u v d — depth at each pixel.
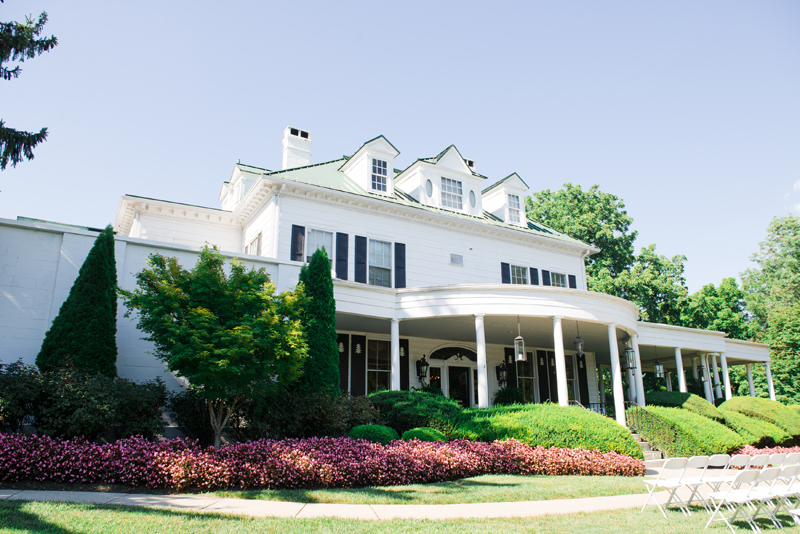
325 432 11.48
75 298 10.37
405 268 19.12
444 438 12.38
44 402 8.81
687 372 32.72
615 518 7.47
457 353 20.72
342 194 17.95
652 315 37.31
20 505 6.23
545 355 23.27
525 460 11.42
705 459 8.70
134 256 12.18
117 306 11.63
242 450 9.02
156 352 10.50
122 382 10.01
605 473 11.88
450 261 20.36
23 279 10.89
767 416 19.69
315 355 12.50
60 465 7.88
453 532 6.18
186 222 19.31
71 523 5.57
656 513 8.01
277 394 11.40
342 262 17.77
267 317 10.07
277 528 5.91
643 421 15.95
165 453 8.38
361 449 9.85
